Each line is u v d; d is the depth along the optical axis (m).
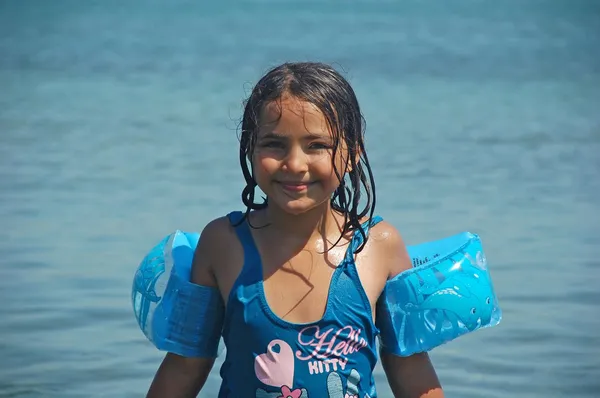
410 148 17.94
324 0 87.88
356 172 4.43
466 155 17.30
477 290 4.63
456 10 69.88
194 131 19.91
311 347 4.22
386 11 68.81
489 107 23.98
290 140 4.19
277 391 4.21
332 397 4.20
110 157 16.88
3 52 38.38
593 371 7.46
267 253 4.36
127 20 59.25
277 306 4.26
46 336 8.09
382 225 4.55
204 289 4.51
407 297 4.51
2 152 17.41
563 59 35.75
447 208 12.84
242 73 30.67
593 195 13.95
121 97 25.61
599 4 76.88
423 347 4.53
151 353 7.82
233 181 14.59
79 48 40.22
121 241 11.09
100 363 7.59
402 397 4.65
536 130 20.42
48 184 14.47
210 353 4.59
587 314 8.74
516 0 84.75
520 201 13.44
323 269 4.32
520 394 7.05
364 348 4.32
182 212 12.47
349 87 4.39
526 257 10.55
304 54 36.88
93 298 9.08
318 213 4.37
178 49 39.44
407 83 28.95
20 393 6.95
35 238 11.21
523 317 8.69
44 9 69.06
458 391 7.11
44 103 24.42
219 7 74.75
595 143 18.80
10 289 9.28
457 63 34.47
